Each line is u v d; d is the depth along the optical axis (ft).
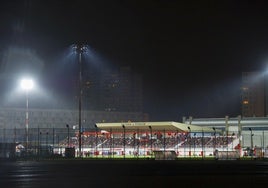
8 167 163.73
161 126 291.79
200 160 216.33
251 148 259.19
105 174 136.46
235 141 282.15
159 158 222.28
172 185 108.78
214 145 264.72
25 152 232.94
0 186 106.73
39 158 225.15
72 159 221.87
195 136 280.10
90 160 212.64
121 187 105.09
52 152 243.19
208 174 138.00
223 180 118.83
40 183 111.96
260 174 138.41
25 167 163.73
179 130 288.51
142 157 245.86
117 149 279.28
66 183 112.47
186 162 197.26
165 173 140.05
